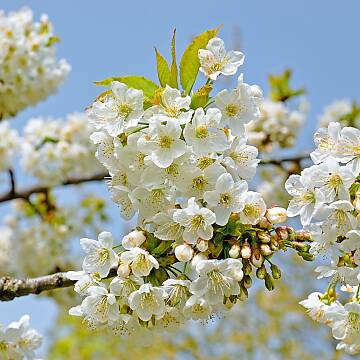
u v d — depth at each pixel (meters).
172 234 1.29
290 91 2.55
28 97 2.35
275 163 2.18
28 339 1.43
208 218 1.27
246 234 1.30
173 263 1.30
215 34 1.33
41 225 2.76
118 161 1.30
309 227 1.29
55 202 2.75
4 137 2.60
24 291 1.36
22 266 2.75
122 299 1.30
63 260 2.77
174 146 1.29
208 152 1.29
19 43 2.29
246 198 1.29
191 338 3.68
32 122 2.67
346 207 1.28
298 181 1.30
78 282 1.30
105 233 1.30
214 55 1.32
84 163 2.68
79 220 2.78
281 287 3.68
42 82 2.34
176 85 1.33
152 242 1.30
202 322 1.29
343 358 3.63
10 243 2.75
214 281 1.28
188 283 1.28
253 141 2.50
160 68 1.33
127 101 1.30
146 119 1.30
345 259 1.29
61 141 2.66
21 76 2.30
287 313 3.77
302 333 3.81
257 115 1.31
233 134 1.31
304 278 3.62
